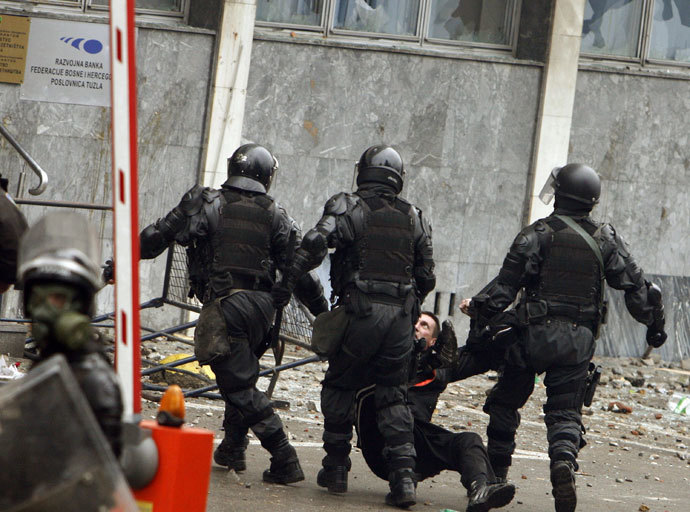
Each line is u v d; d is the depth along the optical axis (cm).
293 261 2203
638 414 4138
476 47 5497
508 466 2448
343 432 2267
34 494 799
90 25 4850
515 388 2412
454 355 2311
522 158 5503
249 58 5041
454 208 5450
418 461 2278
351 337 2195
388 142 5353
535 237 2347
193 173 5053
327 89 5259
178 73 4991
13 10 4784
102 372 905
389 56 5319
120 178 1050
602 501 2506
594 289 2344
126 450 1062
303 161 5259
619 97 5631
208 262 2291
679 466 3186
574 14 5434
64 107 4856
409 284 2242
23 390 812
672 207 5731
